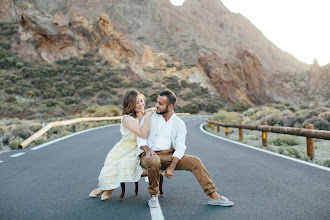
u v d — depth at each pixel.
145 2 178.12
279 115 19.78
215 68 99.62
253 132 17.53
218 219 3.37
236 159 7.79
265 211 3.64
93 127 22.88
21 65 68.56
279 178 5.47
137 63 85.62
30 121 30.17
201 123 30.62
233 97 96.44
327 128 13.48
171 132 3.92
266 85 105.00
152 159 3.68
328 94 128.00
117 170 4.00
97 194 4.34
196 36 170.88
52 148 10.20
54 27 81.19
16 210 3.78
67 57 78.94
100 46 84.69
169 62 102.81
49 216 3.54
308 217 3.40
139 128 3.82
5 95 51.19
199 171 3.86
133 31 159.25
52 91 60.16
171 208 3.80
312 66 142.88
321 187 4.75
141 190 4.76
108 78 73.94
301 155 8.43
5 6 111.56
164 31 157.50
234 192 4.56
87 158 8.04
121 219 3.41
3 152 9.87
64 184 5.17
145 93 71.88
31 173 6.11
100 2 171.38
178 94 81.81
